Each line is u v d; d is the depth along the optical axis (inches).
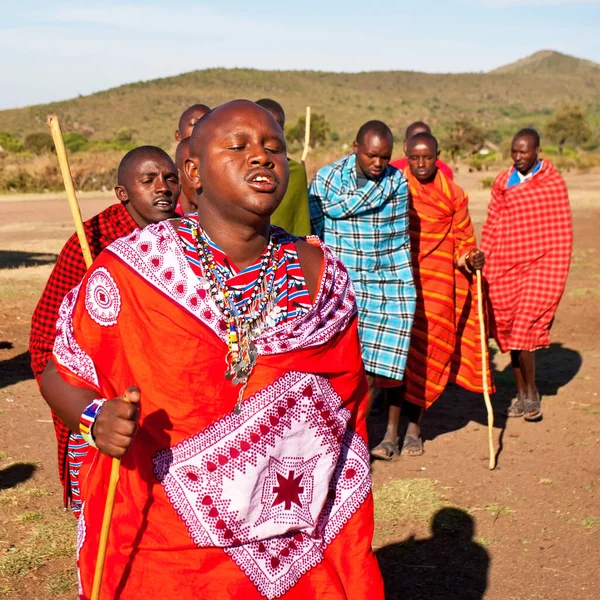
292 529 95.0
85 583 95.7
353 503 101.4
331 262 98.5
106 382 93.5
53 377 94.8
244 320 91.5
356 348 99.5
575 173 1893.5
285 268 95.8
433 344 241.6
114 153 1676.9
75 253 159.6
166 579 91.5
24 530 188.9
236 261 93.6
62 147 134.0
